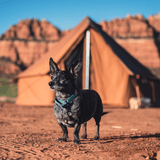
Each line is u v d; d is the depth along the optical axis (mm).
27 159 4270
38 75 19203
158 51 135125
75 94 5078
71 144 5406
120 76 19016
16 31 155625
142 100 18938
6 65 126375
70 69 5121
